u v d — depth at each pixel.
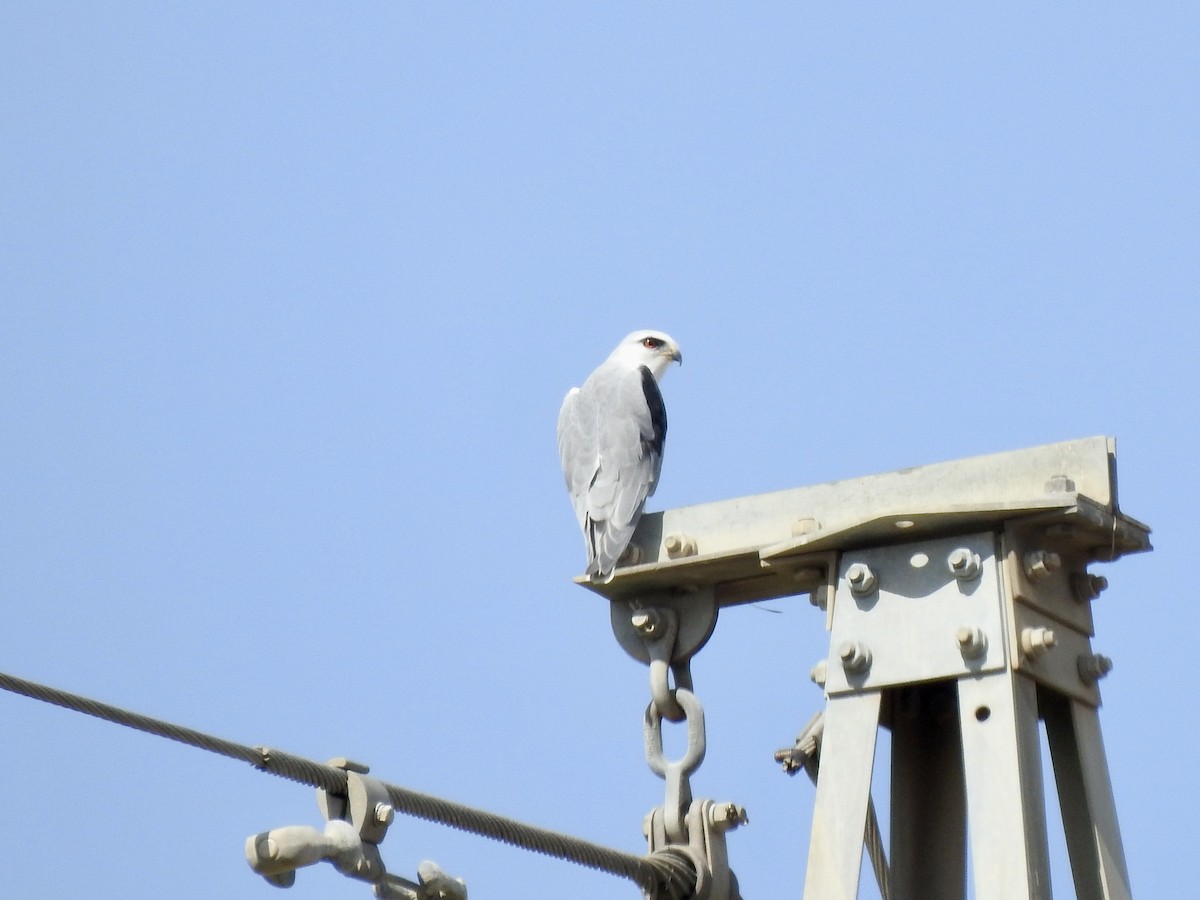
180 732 10.20
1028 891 10.94
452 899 11.02
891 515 11.62
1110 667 12.02
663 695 12.77
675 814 12.52
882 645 11.73
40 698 9.77
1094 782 11.72
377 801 10.81
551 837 11.72
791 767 12.45
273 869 10.41
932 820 12.24
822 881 11.52
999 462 11.95
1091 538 11.70
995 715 11.34
